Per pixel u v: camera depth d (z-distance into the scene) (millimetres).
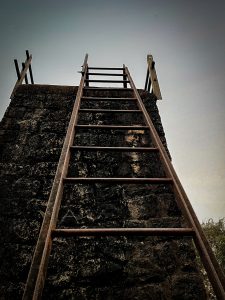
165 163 1873
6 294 2033
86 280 2139
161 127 3564
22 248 2279
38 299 1043
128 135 3381
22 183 2758
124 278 2176
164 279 2188
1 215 2490
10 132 3281
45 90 3898
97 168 2957
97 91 4004
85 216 2520
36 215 2506
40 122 3445
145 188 2785
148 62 4387
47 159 3016
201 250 1217
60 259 2221
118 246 2346
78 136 3297
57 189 1523
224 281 1066
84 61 4676
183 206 1494
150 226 2492
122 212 2586
